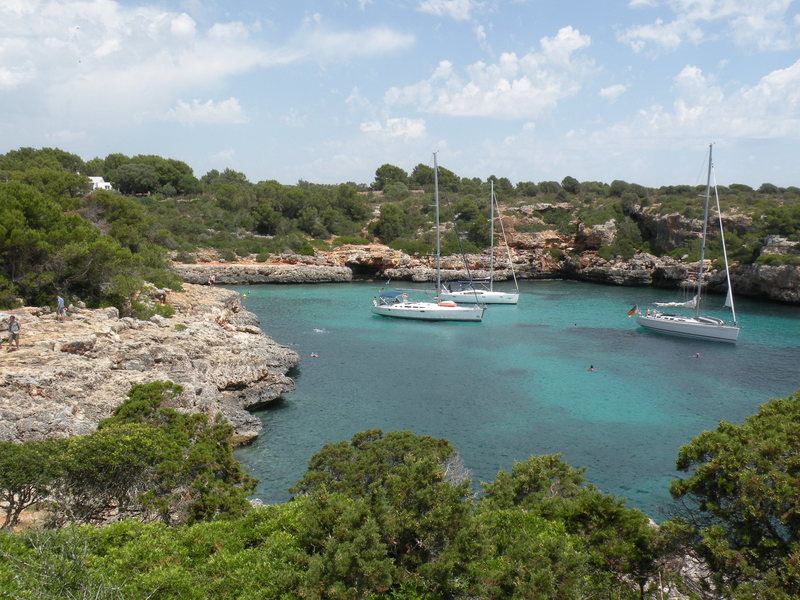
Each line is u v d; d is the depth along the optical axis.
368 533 11.41
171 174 133.12
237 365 34.94
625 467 27.31
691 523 14.04
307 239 116.19
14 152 118.94
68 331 31.36
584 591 12.54
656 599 13.03
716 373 43.84
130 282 45.66
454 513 12.25
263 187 126.44
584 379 42.06
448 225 122.00
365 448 19.52
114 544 12.88
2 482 14.10
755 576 11.56
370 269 108.69
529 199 134.50
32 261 41.72
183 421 19.58
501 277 106.31
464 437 30.78
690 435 31.36
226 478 18.34
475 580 11.92
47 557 10.73
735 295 85.75
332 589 10.53
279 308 73.12
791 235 80.75
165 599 10.97
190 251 101.12
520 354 49.81
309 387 39.31
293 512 14.21
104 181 125.50
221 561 12.16
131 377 27.09
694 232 98.06
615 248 104.25
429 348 51.91
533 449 29.31
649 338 56.78
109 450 15.68
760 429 14.45
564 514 14.77
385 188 154.75
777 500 11.64
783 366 45.91
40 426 20.77
